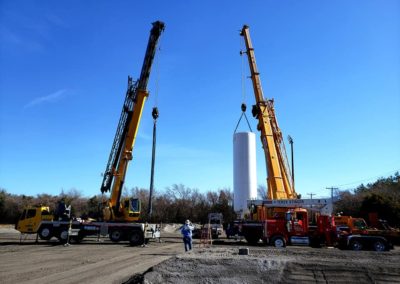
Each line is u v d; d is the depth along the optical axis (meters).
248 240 29.66
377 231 28.95
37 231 30.52
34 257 19.67
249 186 33.28
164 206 83.56
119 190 30.33
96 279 13.05
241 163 33.72
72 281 12.64
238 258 13.09
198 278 12.31
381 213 48.66
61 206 31.78
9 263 17.22
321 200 28.19
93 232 29.95
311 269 12.45
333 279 12.16
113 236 29.59
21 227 30.91
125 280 12.89
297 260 13.16
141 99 30.44
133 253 22.06
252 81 33.62
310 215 28.38
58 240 32.56
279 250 18.72
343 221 32.69
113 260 18.45
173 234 51.75
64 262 17.59
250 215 30.58
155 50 30.67
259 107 32.41
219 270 12.57
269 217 28.81
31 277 13.38
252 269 12.55
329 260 13.47
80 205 78.62
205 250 18.20
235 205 33.62
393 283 11.84
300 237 26.69
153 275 12.26
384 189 64.44
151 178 29.27
